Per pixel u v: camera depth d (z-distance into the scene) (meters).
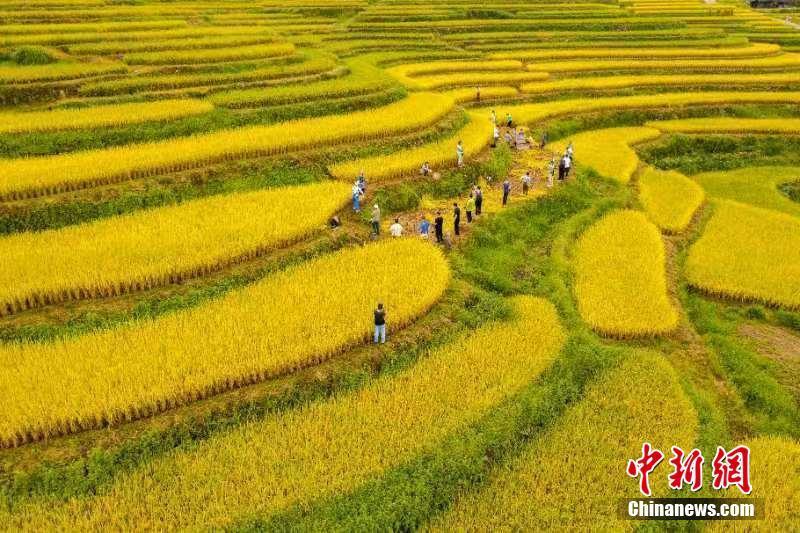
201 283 19.84
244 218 23.20
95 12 50.97
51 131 28.22
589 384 17.88
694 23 81.12
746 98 50.12
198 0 75.69
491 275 23.03
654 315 21.53
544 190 30.83
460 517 13.25
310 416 15.16
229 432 14.62
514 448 15.33
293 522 12.62
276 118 33.44
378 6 80.12
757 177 39.94
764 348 21.50
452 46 64.38
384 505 13.07
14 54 37.44
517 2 87.00
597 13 79.25
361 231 24.19
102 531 12.11
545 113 44.34
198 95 35.00
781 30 79.50
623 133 44.16
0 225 21.72
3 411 13.97
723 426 17.03
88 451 13.70
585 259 25.56
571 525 13.16
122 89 34.22
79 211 23.08
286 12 74.62
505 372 17.42
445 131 34.59
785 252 27.62
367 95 37.50
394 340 18.27
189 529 12.13
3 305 17.61
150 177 25.47
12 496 12.70
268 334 17.31
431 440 14.77
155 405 14.81
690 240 29.36
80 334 17.11
